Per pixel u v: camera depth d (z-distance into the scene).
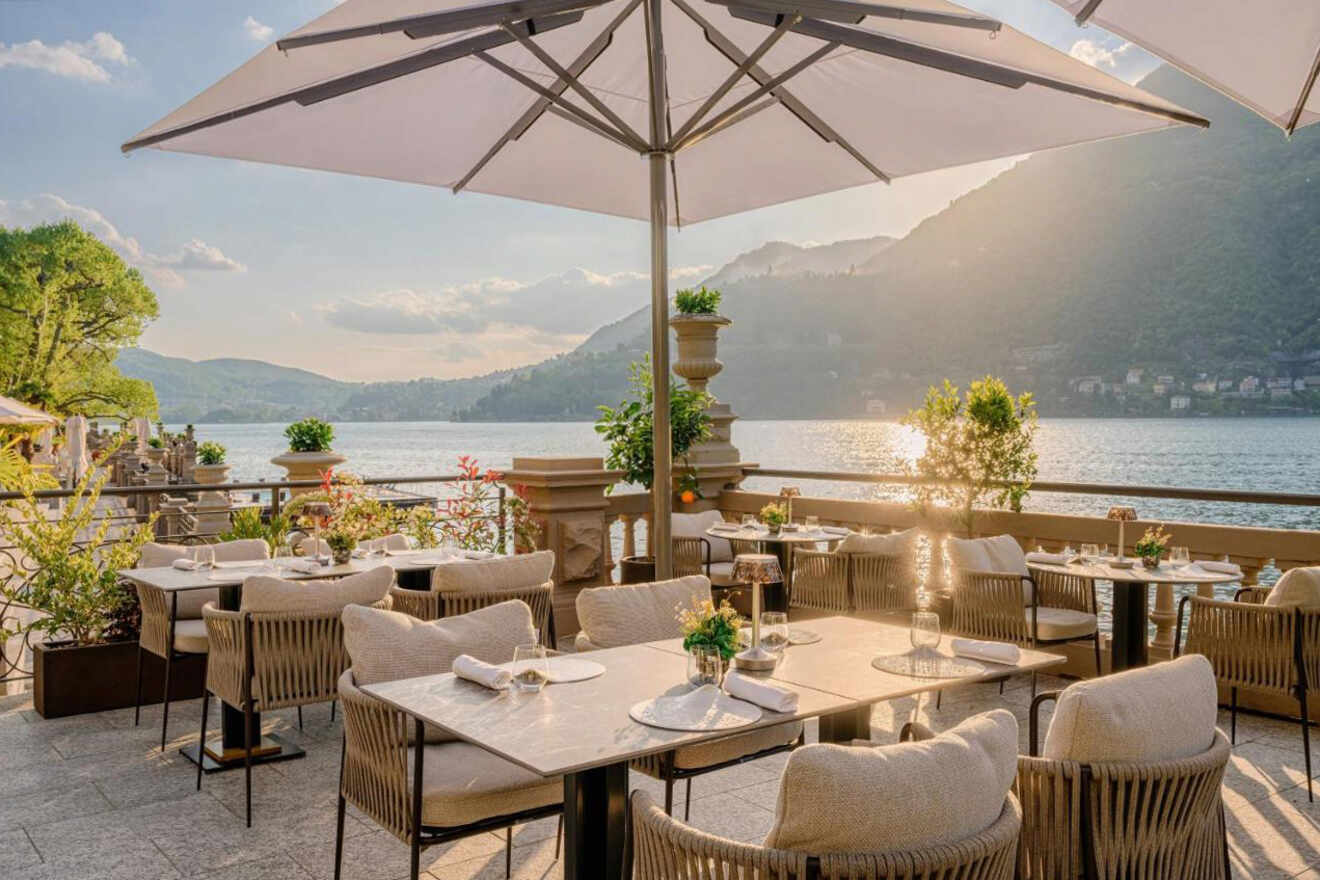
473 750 3.22
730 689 2.81
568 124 4.86
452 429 132.88
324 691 4.24
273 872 3.53
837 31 3.72
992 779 1.91
